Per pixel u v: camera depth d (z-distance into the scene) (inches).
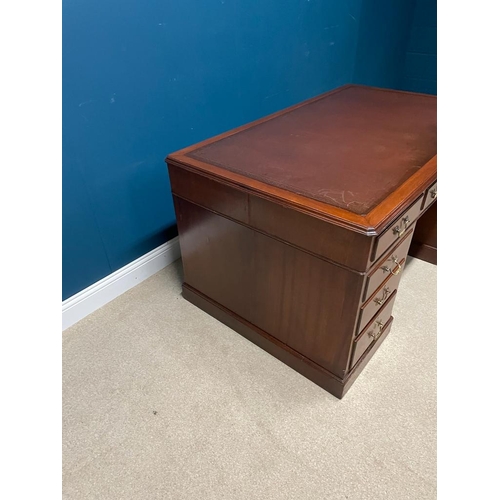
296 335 49.8
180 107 61.3
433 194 46.8
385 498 39.6
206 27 59.2
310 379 51.4
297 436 45.1
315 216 38.1
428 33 108.8
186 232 55.7
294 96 83.5
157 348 56.2
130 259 65.4
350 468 42.1
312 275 42.9
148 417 47.4
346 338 44.1
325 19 81.7
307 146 51.6
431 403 48.4
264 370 52.9
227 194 45.5
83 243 57.1
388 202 38.9
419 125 57.4
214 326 59.8
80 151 51.6
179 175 50.0
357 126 57.5
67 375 52.5
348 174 44.4
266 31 69.5
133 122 56.0
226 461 42.9
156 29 53.1
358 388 50.3
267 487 40.6
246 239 47.4
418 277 68.9
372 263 38.9
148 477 41.7
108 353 55.5
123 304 63.8
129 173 58.7
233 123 71.8
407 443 44.3
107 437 45.4
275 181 43.2
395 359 54.0
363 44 96.7
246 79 70.1
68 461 43.2
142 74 54.2
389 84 114.6
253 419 47.0
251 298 52.8
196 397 49.6
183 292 64.4
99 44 48.2
